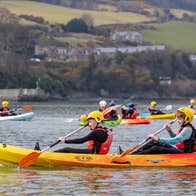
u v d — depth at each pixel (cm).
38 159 3925
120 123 8956
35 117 11788
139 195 3191
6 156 3938
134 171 3838
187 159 4034
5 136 6844
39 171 3825
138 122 9069
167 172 3806
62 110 16625
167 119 10444
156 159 4016
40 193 3219
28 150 3969
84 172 3797
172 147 4078
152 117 10425
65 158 3950
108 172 3803
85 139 4003
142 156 4028
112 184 3453
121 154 4003
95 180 3559
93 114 4038
